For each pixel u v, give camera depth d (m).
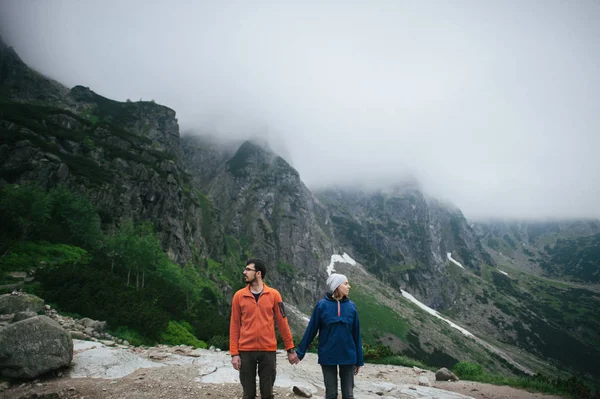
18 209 35.09
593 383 153.75
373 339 136.25
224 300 73.69
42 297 21.62
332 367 5.99
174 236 71.94
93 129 80.62
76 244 40.88
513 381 14.16
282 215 187.00
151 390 7.88
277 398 8.12
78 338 13.84
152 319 24.06
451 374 14.58
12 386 7.86
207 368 10.12
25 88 116.00
